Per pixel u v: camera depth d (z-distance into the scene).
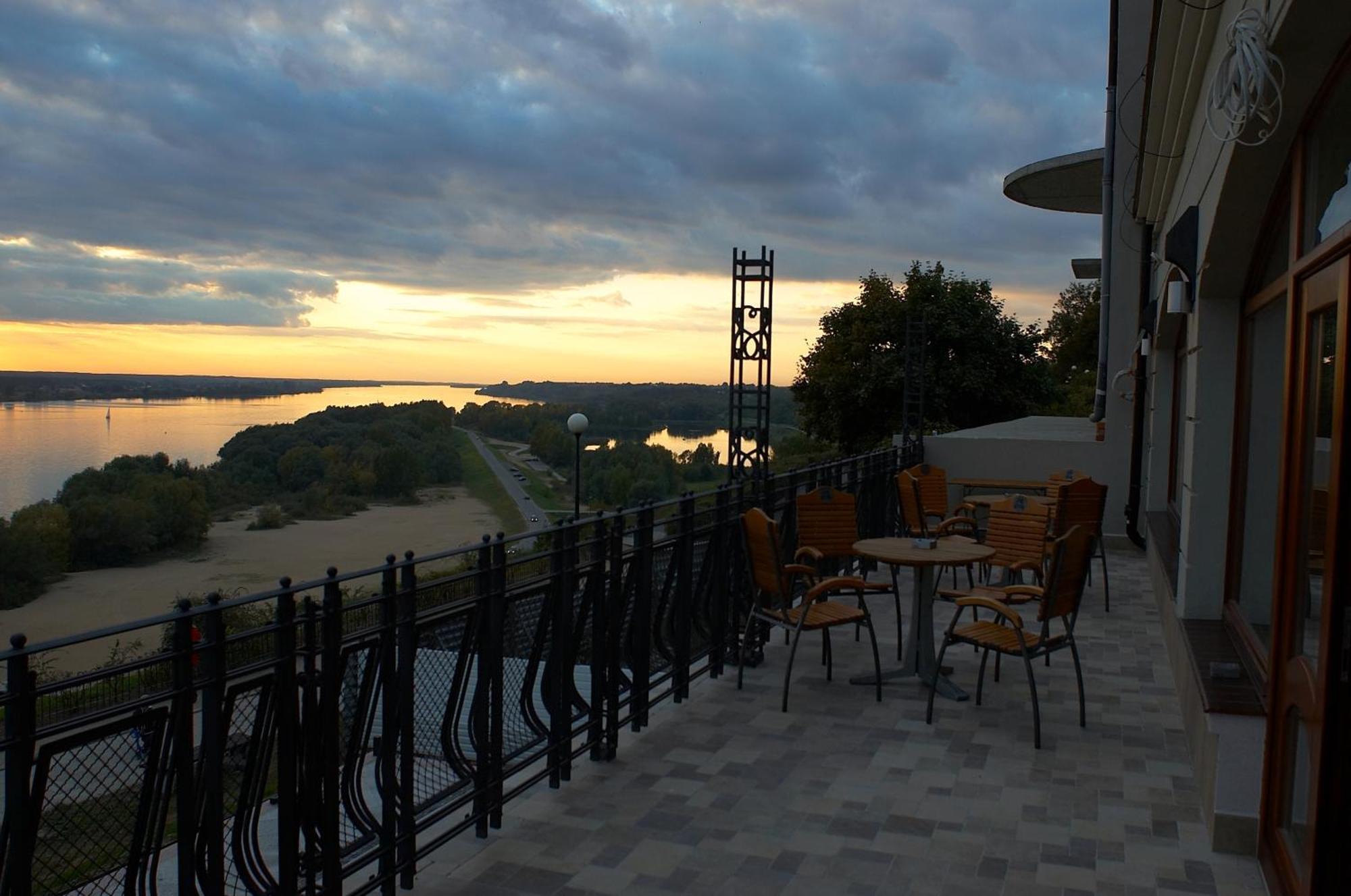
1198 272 5.00
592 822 3.93
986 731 5.07
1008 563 6.96
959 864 3.56
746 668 6.32
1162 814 4.01
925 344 15.39
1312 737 2.90
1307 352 3.36
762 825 3.90
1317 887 2.80
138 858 2.37
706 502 5.93
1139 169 7.50
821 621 5.46
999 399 29.94
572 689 4.43
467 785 3.76
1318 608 3.01
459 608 3.56
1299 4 2.68
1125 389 11.67
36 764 2.08
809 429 32.16
